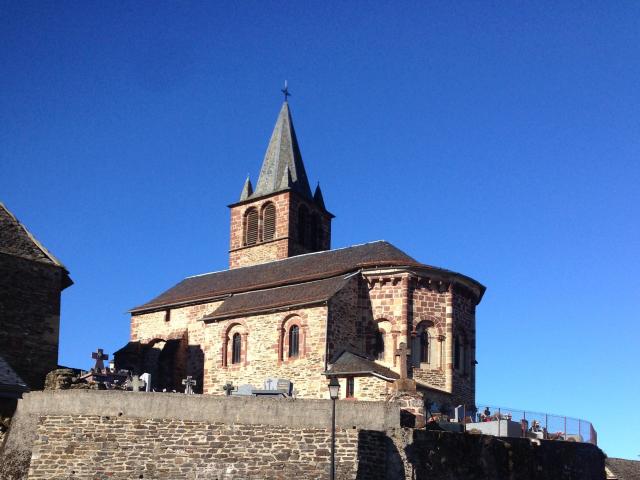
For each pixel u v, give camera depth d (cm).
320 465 3108
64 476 3134
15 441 3272
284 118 7694
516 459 3709
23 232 4312
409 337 4878
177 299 5828
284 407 3181
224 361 5159
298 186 7269
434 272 5000
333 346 4769
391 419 3281
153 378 5553
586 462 4203
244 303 5272
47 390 3531
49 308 4162
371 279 5022
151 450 3145
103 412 3200
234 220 7300
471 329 5209
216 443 3142
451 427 3716
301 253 7050
